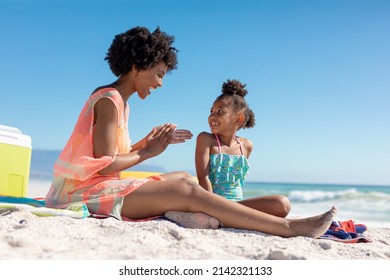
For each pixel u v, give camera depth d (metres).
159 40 3.87
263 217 3.55
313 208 19.02
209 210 3.54
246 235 3.40
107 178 3.73
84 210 3.59
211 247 3.02
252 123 4.95
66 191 3.75
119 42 3.89
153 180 3.68
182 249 2.90
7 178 4.51
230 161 4.46
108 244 2.91
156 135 3.90
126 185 3.63
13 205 3.59
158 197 3.58
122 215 3.66
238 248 3.05
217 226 3.59
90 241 2.97
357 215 16.91
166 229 3.31
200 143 4.49
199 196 3.57
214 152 4.49
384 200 20.98
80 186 3.71
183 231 3.32
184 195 3.57
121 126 3.79
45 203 3.89
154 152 3.84
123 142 3.83
